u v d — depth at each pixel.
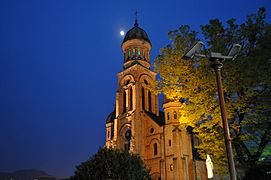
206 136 27.56
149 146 59.84
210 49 27.19
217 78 15.00
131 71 69.50
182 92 29.81
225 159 26.73
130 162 20.17
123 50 76.50
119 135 65.31
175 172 51.28
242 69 24.50
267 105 24.86
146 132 61.84
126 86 68.81
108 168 19.11
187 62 30.39
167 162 54.16
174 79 31.09
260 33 27.69
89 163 20.00
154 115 66.88
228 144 13.55
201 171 56.44
